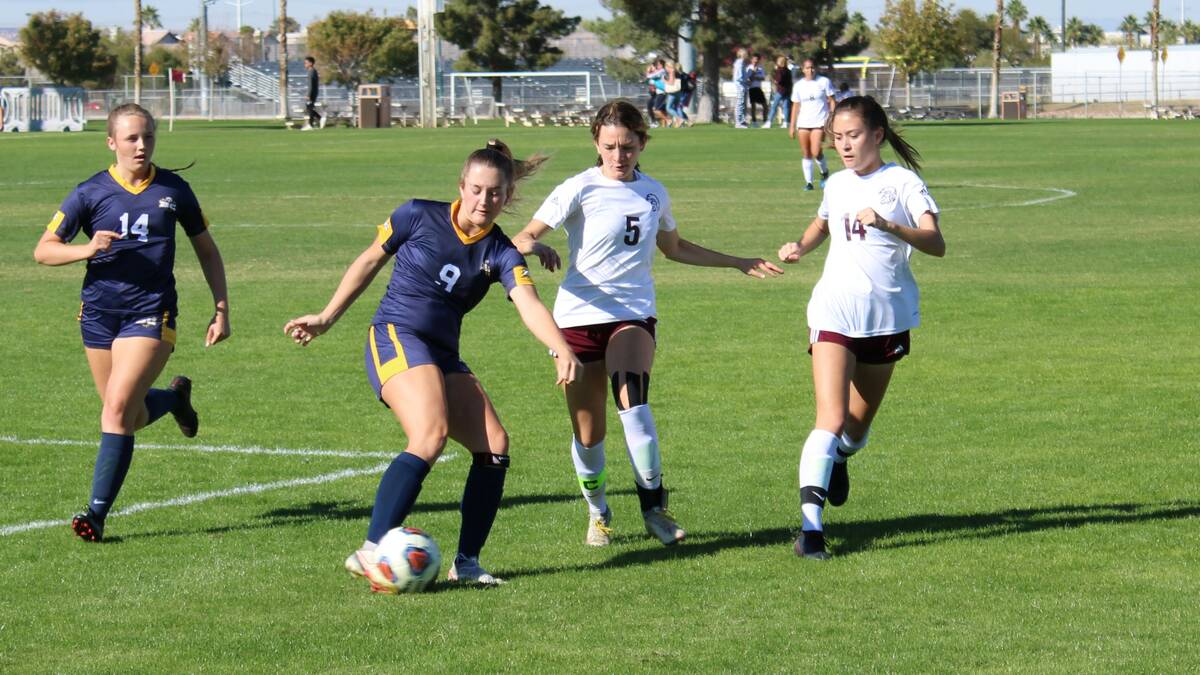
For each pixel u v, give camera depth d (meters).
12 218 39.28
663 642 9.18
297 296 26.12
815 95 46.00
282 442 15.59
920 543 11.52
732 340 21.53
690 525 12.25
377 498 10.38
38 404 17.50
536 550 11.57
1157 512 12.35
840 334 11.40
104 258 12.08
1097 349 20.50
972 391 17.83
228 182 51.34
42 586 10.58
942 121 106.62
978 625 9.47
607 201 11.68
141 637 9.40
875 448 15.02
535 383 18.61
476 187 10.37
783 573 10.74
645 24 112.00
